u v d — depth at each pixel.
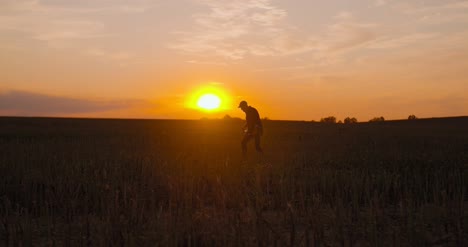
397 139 27.00
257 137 16.55
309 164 14.08
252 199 9.06
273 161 14.88
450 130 45.19
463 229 6.95
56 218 8.09
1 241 6.77
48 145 19.91
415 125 61.66
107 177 10.35
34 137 27.36
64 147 18.92
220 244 6.34
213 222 6.95
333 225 7.18
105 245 6.23
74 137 27.38
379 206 8.84
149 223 7.14
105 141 23.20
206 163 12.98
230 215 7.54
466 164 13.16
